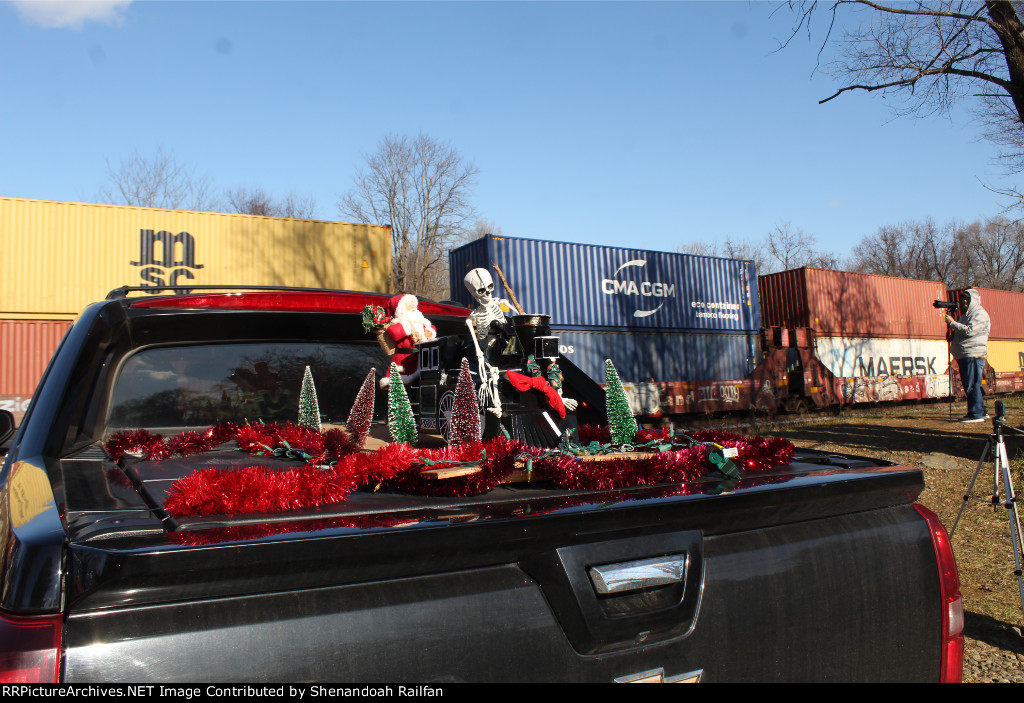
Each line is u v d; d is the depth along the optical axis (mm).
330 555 1186
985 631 4453
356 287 16391
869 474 1821
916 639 1795
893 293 21703
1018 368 25266
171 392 2625
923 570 1834
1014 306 25875
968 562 5660
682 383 16234
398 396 2137
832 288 19859
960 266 57906
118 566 1055
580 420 13664
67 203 14266
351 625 1206
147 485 1562
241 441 2109
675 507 1494
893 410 19828
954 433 11969
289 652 1151
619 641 1410
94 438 2332
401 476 1550
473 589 1318
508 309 2410
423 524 1282
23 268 13867
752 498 1589
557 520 1373
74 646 1043
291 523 1255
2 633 1027
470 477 1524
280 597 1189
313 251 16078
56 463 1854
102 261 14391
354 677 1187
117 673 1048
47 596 1055
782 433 12672
